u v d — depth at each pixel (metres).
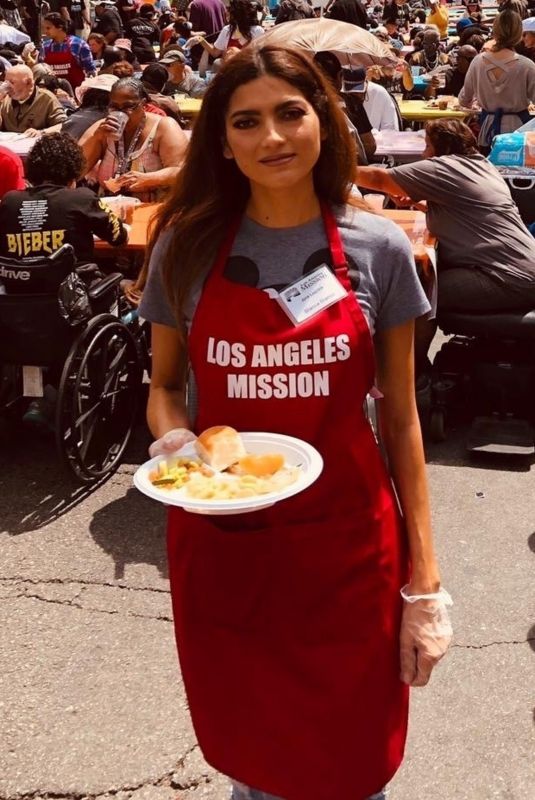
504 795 2.34
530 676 2.78
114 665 2.84
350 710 1.62
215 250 1.57
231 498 1.42
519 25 7.46
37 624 3.04
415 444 1.64
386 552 1.61
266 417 1.55
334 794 1.67
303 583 1.58
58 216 3.85
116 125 5.08
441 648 1.61
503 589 3.22
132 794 2.35
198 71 11.07
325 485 1.56
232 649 1.62
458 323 4.23
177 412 1.72
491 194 4.23
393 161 6.42
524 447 4.14
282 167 1.47
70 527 3.65
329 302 1.50
